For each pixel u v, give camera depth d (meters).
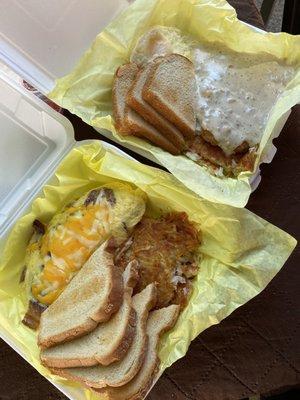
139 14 0.40
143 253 0.39
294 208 0.41
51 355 0.38
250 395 0.40
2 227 0.41
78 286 0.39
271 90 0.40
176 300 0.39
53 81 0.40
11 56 0.39
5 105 0.40
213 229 0.39
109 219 0.39
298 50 0.39
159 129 0.39
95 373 0.37
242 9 0.45
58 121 0.40
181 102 0.39
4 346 0.42
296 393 0.43
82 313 0.38
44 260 0.40
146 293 0.38
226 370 0.40
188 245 0.39
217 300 0.38
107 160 0.39
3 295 0.41
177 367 0.40
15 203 0.41
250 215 0.38
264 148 0.38
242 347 0.40
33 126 0.41
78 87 0.40
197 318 0.37
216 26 0.40
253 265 0.38
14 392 0.42
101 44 0.40
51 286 0.40
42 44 0.40
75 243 0.40
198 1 0.40
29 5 0.39
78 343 0.38
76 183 0.41
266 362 0.40
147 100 0.38
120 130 0.39
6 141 0.41
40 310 0.40
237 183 0.38
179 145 0.40
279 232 0.38
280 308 0.40
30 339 0.40
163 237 0.40
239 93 0.40
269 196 0.41
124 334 0.36
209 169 0.40
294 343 0.40
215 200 0.37
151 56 0.41
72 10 0.40
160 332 0.37
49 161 0.42
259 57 0.40
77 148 0.40
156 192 0.40
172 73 0.39
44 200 0.41
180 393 0.40
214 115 0.39
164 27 0.41
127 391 0.36
